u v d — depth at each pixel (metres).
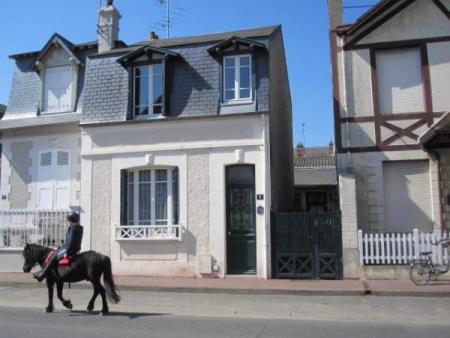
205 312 10.54
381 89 16.39
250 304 11.55
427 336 8.15
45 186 18.75
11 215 17.41
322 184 27.72
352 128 16.38
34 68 19.78
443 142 15.36
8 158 19.39
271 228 15.48
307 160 34.56
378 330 8.62
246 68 16.48
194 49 16.95
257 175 15.71
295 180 28.73
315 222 15.26
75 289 14.16
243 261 15.72
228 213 15.98
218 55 16.55
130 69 17.11
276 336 8.12
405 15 16.44
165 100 16.56
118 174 16.84
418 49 16.33
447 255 14.38
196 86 16.56
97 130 17.16
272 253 15.39
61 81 19.62
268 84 16.00
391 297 12.47
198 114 16.25
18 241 17.22
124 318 9.76
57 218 17.06
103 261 10.23
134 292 13.62
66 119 18.75
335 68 16.75
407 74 16.30
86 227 16.83
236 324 9.13
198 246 15.92
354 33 16.69
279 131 19.45
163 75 16.70
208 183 16.08
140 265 16.27
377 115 16.23
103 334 8.24
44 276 10.34
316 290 12.91
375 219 15.88
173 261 16.06
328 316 10.07
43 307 11.23
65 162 18.66
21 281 14.76
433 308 10.91
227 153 16.02
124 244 16.47
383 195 15.95
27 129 19.09
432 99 15.96
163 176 16.78
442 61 16.06
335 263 14.97
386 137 16.11
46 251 10.66
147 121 16.59
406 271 14.54
